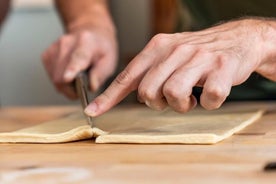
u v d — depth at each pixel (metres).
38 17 1.94
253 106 1.03
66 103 1.99
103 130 0.70
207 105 0.62
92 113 0.69
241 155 0.54
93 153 0.58
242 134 0.68
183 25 1.37
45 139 0.66
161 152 0.57
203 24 1.32
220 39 0.68
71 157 0.57
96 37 1.18
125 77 0.69
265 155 0.54
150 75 0.65
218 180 0.44
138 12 2.06
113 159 0.55
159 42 0.68
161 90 0.64
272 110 0.96
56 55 1.17
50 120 0.90
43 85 2.00
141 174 0.47
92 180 0.46
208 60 0.63
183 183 0.44
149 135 0.64
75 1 1.33
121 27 2.08
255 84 1.24
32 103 2.02
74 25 1.29
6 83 2.02
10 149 0.63
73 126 0.74
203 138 0.61
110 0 2.03
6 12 1.46
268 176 0.45
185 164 0.51
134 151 0.58
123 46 2.09
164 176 0.46
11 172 0.50
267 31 0.72
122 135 0.64
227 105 1.07
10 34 1.96
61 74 1.13
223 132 0.65
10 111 1.14
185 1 1.34
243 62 0.65
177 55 0.65
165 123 0.76
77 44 1.14
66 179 0.47
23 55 1.98
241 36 0.69
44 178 0.48
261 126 0.75
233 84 0.64
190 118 0.81
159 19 1.90
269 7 1.21
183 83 0.62
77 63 1.08
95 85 1.09
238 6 1.25
